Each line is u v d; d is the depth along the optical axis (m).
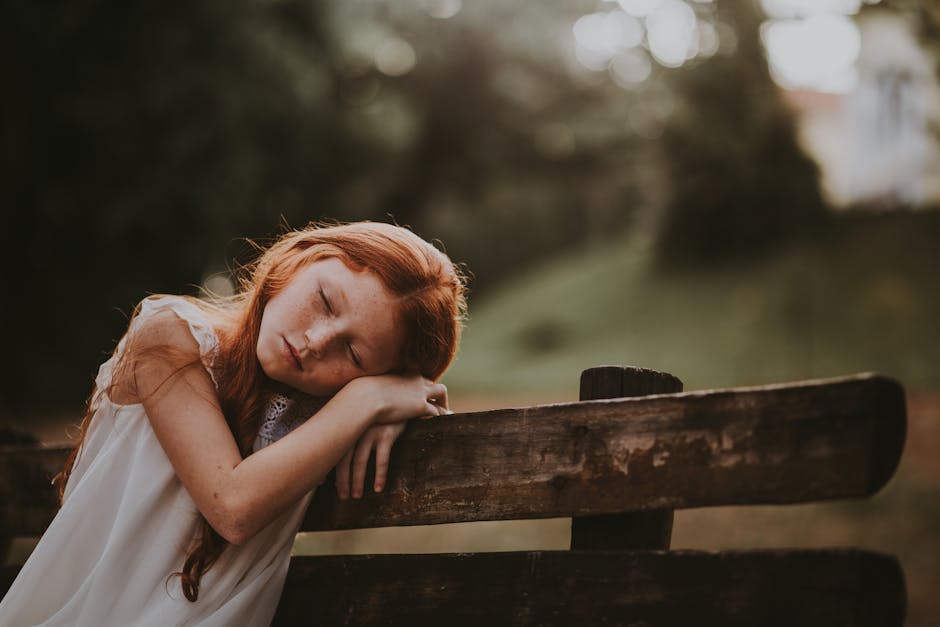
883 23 9.75
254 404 2.00
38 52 15.65
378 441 1.94
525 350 19.31
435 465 1.91
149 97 15.98
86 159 16.27
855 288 14.65
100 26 15.90
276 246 2.09
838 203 17.06
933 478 7.34
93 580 1.92
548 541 6.38
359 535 6.42
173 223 16.56
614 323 18.33
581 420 1.77
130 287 16.84
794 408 1.57
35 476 2.43
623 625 1.67
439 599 1.87
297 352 1.90
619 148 28.72
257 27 17.53
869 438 1.51
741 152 17.11
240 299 2.21
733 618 1.58
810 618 1.52
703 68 17.17
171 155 16.20
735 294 16.36
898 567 1.51
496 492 1.83
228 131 16.59
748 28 16.86
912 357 12.61
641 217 20.02
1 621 1.95
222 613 1.91
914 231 15.36
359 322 1.89
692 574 1.63
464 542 6.38
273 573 2.02
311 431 1.87
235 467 1.87
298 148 18.70
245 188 16.95
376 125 22.31
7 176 15.85
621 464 1.72
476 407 14.03
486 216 29.22
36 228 16.44
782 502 1.56
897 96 15.73
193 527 1.96
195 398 1.94
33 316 16.64
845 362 13.16
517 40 27.97
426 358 2.00
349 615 1.96
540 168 30.59
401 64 27.72
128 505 1.94
